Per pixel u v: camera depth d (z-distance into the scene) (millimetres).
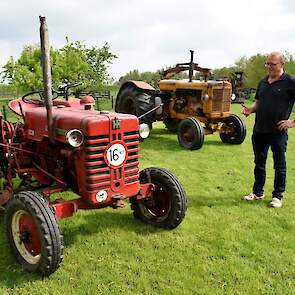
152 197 3631
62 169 3412
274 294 2686
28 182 4223
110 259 3100
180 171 5734
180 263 3047
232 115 7793
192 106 8031
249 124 11297
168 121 8922
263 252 3244
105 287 2727
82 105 3881
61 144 3385
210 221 3869
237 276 2879
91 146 2969
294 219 3943
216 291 2695
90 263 3041
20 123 4152
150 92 7891
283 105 3965
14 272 2926
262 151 4305
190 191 4809
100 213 4023
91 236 3500
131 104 8273
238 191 4824
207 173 5652
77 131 2896
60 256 2738
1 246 3340
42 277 2838
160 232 3584
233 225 3777
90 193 3035
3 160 4188
